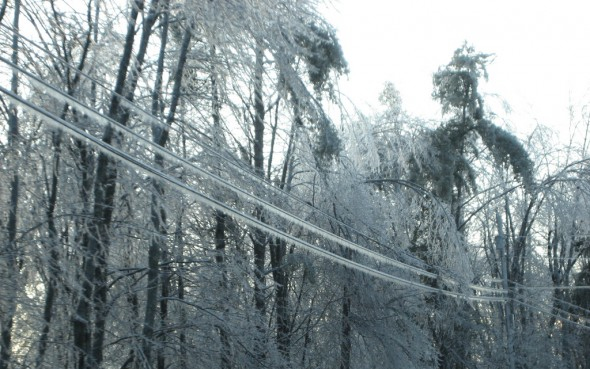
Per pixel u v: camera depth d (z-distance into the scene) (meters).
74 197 15.88
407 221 25.66
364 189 23.39
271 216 19.33
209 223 19.89
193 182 17.38
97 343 14.49
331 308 23.31
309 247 11.25
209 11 15.54
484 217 36.50
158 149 8.98
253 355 17.36
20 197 15.66
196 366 16.75
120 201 16.50
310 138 20.78
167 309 18.05
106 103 15.82
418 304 24.84
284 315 22.03
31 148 15.45
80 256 15.39
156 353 16.62
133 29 14.55
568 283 37.78
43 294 16.28
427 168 28.17
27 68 15.64
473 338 30.12
